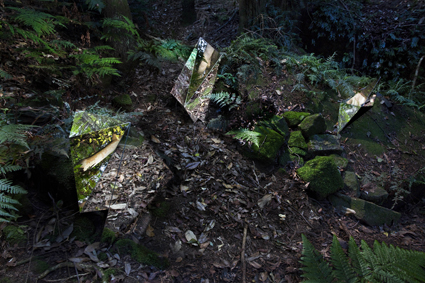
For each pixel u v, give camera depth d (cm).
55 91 296
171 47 466
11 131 207
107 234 221
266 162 346
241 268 236
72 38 393
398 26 684
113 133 201
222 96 361
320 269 195
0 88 275
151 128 339
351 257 204
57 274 190
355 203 348
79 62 344
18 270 185
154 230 241
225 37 627
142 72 425
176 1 725
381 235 331
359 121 448
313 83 465
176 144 330
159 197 266
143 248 223
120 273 201
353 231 322
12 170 222
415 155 438
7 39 314
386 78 691
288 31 623
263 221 288
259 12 573
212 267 229
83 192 214
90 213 233
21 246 199
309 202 334
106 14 417
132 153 283
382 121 464
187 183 292
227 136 361
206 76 363
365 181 386
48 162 236
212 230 261
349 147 417
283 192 328
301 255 261
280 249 265
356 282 189
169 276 211
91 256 206
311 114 426
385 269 199
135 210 245
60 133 259
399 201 394
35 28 278
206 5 735
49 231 214
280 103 418
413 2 718
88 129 193
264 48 467
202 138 349
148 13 661
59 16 371
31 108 271
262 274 235
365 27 696
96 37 418
